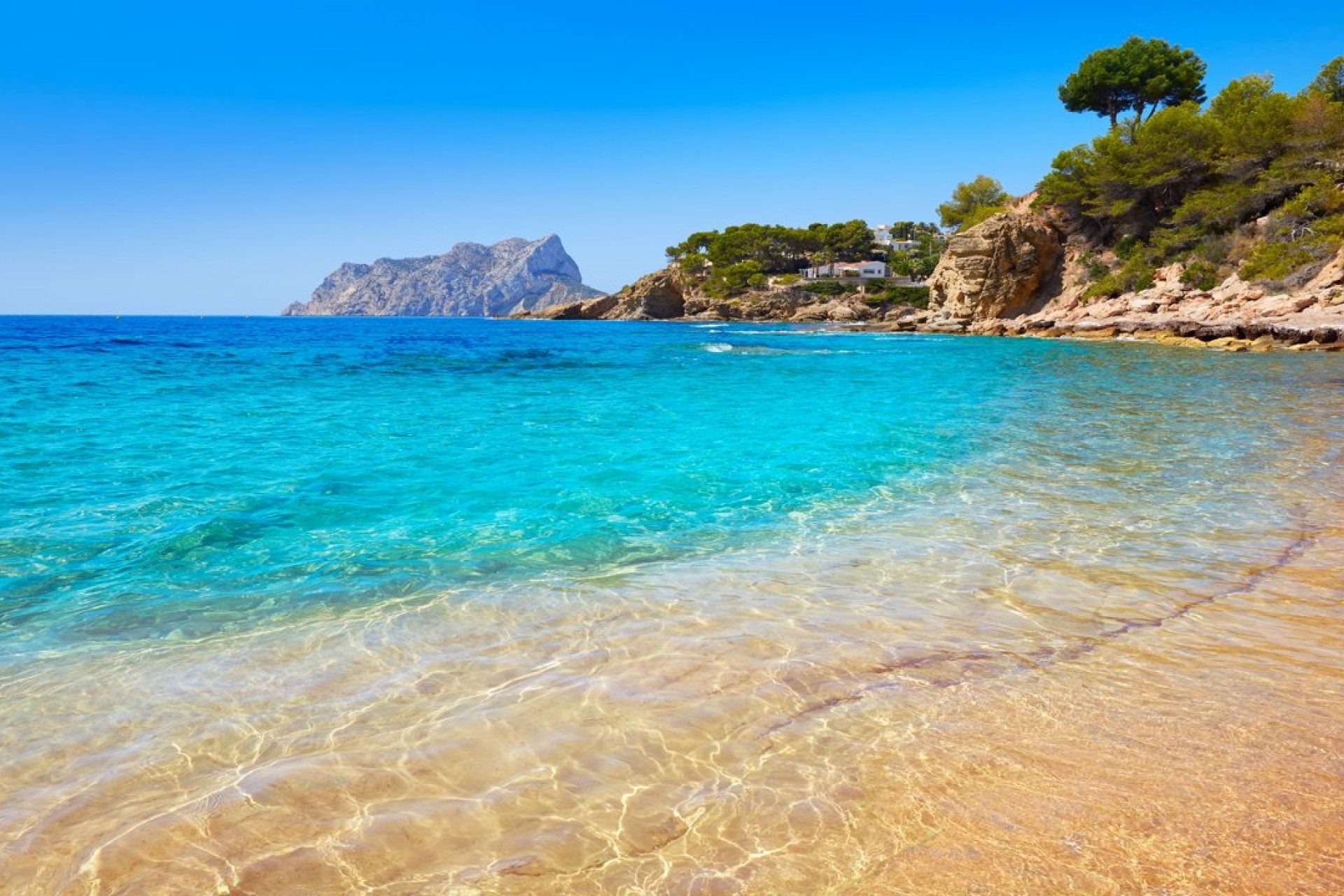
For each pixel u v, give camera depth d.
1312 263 41.06
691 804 2.94
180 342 45.88
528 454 10.48
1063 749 3.32
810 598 5.28
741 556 6.20
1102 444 11.22
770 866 2.58
